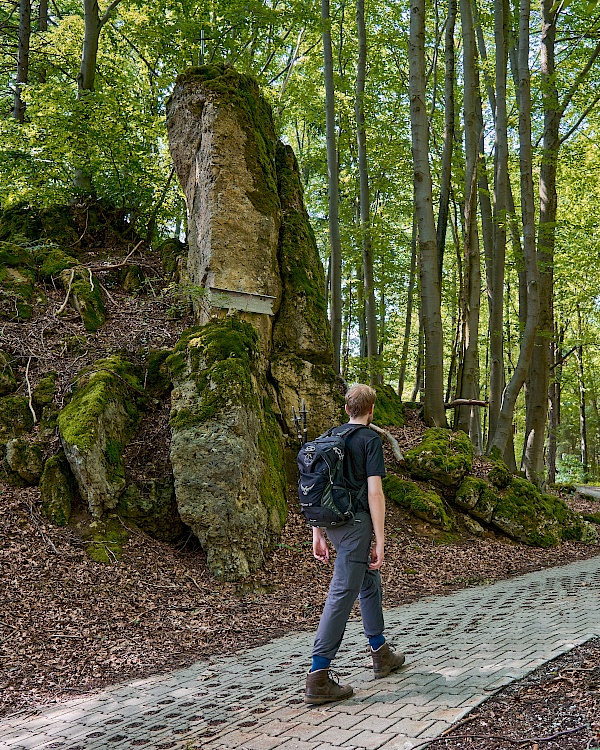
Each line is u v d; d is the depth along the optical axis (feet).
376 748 9.74
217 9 54.29
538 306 48.01
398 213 72.79
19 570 24.04
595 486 95.14
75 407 29.81
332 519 12.79
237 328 33.14
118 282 42.39
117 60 62.44
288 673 15.98
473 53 49.24
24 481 28.89
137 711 14.37
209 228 36.58
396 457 41.57
